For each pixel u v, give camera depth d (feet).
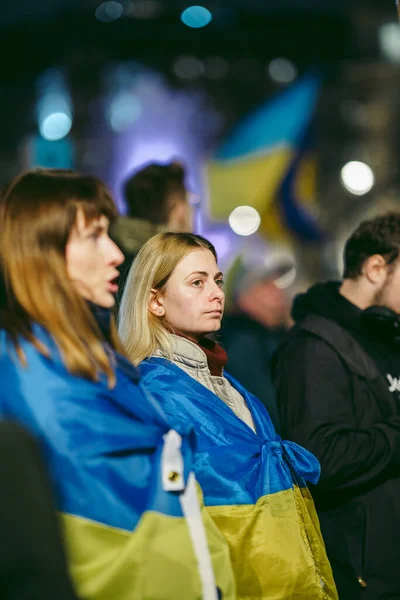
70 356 7.14
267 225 29.68
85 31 76.07
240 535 8.76
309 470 9.68
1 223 7.42
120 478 7.25
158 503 7.46
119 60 75.92
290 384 11.43
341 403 11.23
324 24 76.54
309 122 28.78
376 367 11.63
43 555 5.30
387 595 10.76
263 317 20.29
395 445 10.93
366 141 74.64
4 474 5.33
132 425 7.44
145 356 9.72
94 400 7.20
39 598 5.23
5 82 77.66
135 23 75.66
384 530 10.84
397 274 11.95
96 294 7.63
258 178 27.81
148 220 14.46
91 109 72.79
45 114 76.18
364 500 10.93
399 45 76.07
